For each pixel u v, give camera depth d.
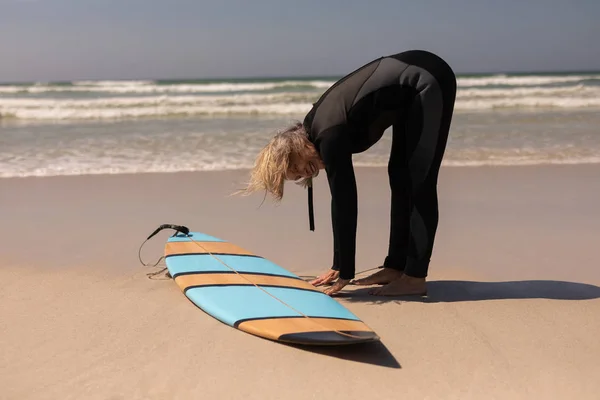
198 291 3.24
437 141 3.14
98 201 5.82
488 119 12.59
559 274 3.84
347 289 3.62
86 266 3.92
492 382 2.46
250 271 3.55
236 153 8.41
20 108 15.34
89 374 2.50
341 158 3.02
